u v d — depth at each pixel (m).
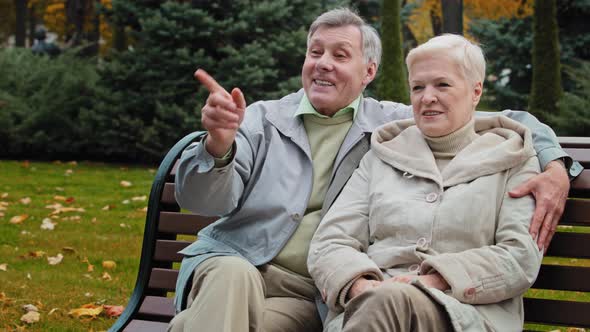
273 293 3.04
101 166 12.37
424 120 2.93
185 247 3.24
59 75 13.34
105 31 24.03
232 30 12.20
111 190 9.49
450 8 16.88
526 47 14.00
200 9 12.20
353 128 3.25
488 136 2.94
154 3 12.79
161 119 12.70
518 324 2.68
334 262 2.79
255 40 12.24
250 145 3.19
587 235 2.84
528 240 2.66
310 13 12.89
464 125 2.96
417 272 2.75
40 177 10.53
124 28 13.34
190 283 2.91
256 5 12.45
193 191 2.80
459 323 2.48
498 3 18.81
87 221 7.51
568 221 2.87
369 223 2.95
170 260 3.26
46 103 12.96
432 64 2.90
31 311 4.52
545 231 2.70
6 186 9.59
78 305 4.75
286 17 12.71
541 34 12.40
